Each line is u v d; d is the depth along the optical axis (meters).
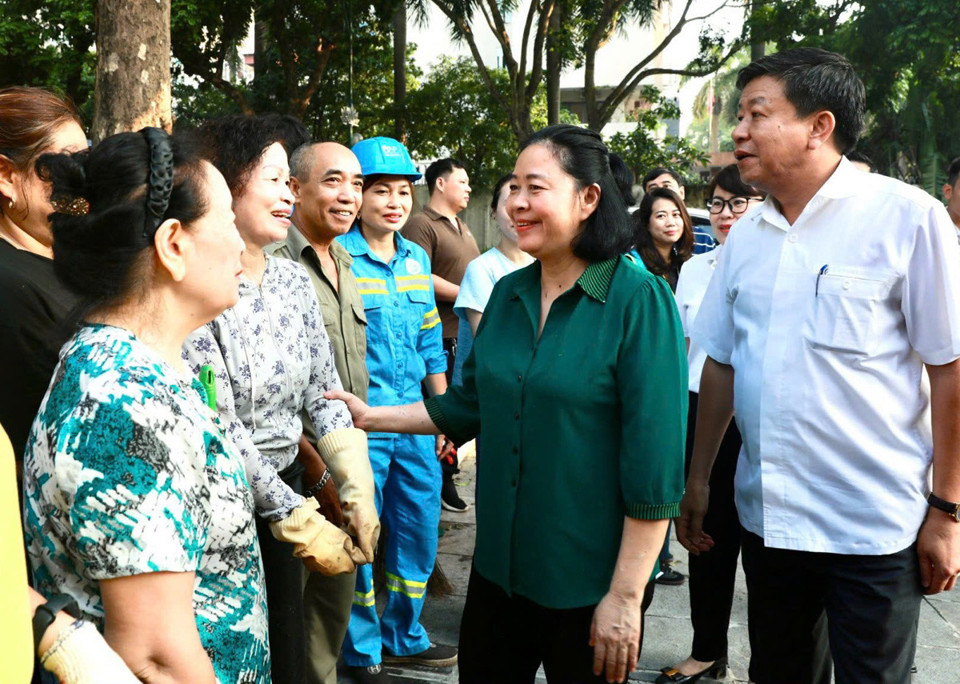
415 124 19.67
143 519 1.25
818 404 2.24
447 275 5.30
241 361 2.19
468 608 2.23
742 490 2.46
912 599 2.24
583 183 1.98
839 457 2.24
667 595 4.15
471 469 6.15
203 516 1.37
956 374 2.13
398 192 3.40
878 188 2.22
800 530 2.29
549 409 1.98
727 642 3.48
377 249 3.44
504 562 2.08
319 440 2.42
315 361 2.48
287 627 2.29
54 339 1.89
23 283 1.86
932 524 2.21
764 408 2.32
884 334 2.21
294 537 2.06
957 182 3.99
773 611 2.45
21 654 1.03
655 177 4.59
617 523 2.00
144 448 1.27
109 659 1.19
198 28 14.81
